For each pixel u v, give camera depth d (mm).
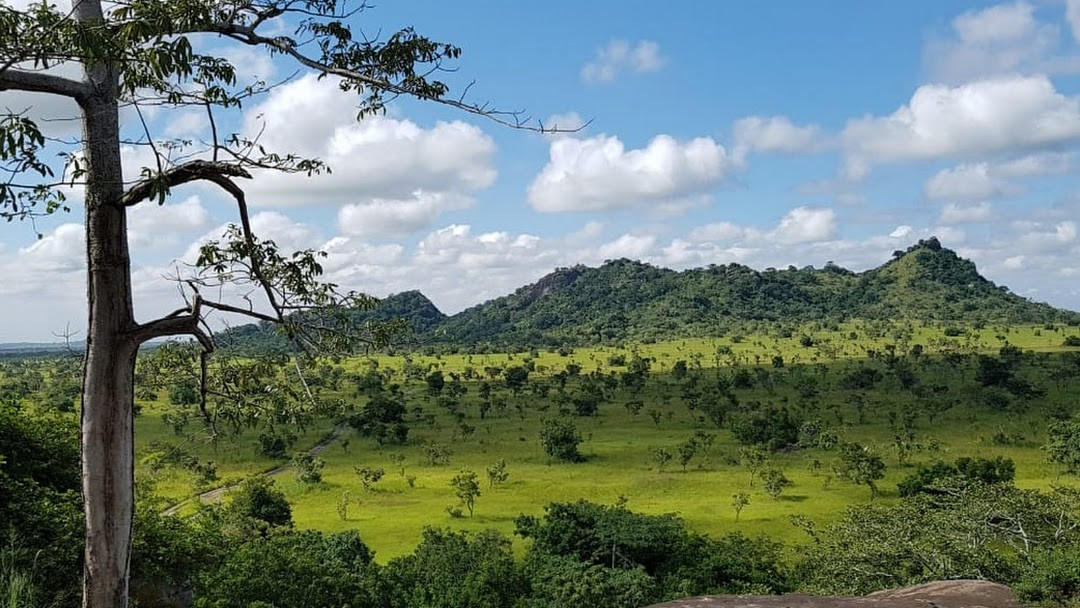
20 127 5305
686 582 34594
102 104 6445
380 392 100250
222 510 36438
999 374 93000
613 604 33219
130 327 6605
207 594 20359
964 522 28938
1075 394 87688
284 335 7273
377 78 7355
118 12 6016
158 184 6098
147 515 14617
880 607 8320
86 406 6574
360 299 7402
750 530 44625
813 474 59500
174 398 8344
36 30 5703
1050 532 28234
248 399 7422
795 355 139000
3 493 12633
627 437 77188
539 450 72062
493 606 31781
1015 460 60219
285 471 65750
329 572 24719
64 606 11070
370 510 52188
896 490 53594
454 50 7562
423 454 71938
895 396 92688
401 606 29141
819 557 30672
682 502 52125
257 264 7012
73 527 12039
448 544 36531
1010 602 8789
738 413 83312
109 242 6512
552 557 38594
